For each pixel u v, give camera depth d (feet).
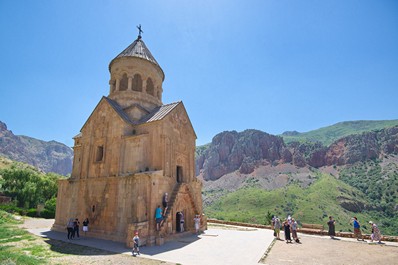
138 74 96.48
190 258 48.55
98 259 47.24
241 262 45.93
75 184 84.43
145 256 50.06
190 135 94.17
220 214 440.86
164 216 68.08
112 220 70.69
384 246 62.59
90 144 85.51
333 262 47.29
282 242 67.92
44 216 131.44
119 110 84.94
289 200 461.37
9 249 52.70
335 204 438.40
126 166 76.33
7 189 188.44
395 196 468.75
